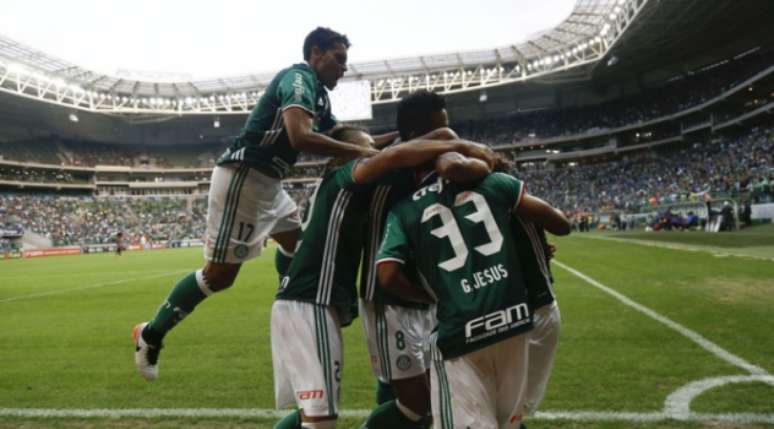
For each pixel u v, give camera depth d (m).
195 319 7.03
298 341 2.27
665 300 6.85
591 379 3.76
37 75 42.94
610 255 14.12
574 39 41.88
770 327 5.09
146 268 18.62
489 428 1.90
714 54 42.47
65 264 23.80
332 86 2.97
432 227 2.00
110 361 4.95
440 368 1.98
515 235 2.28
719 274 9.10
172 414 3.41
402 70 47.59
